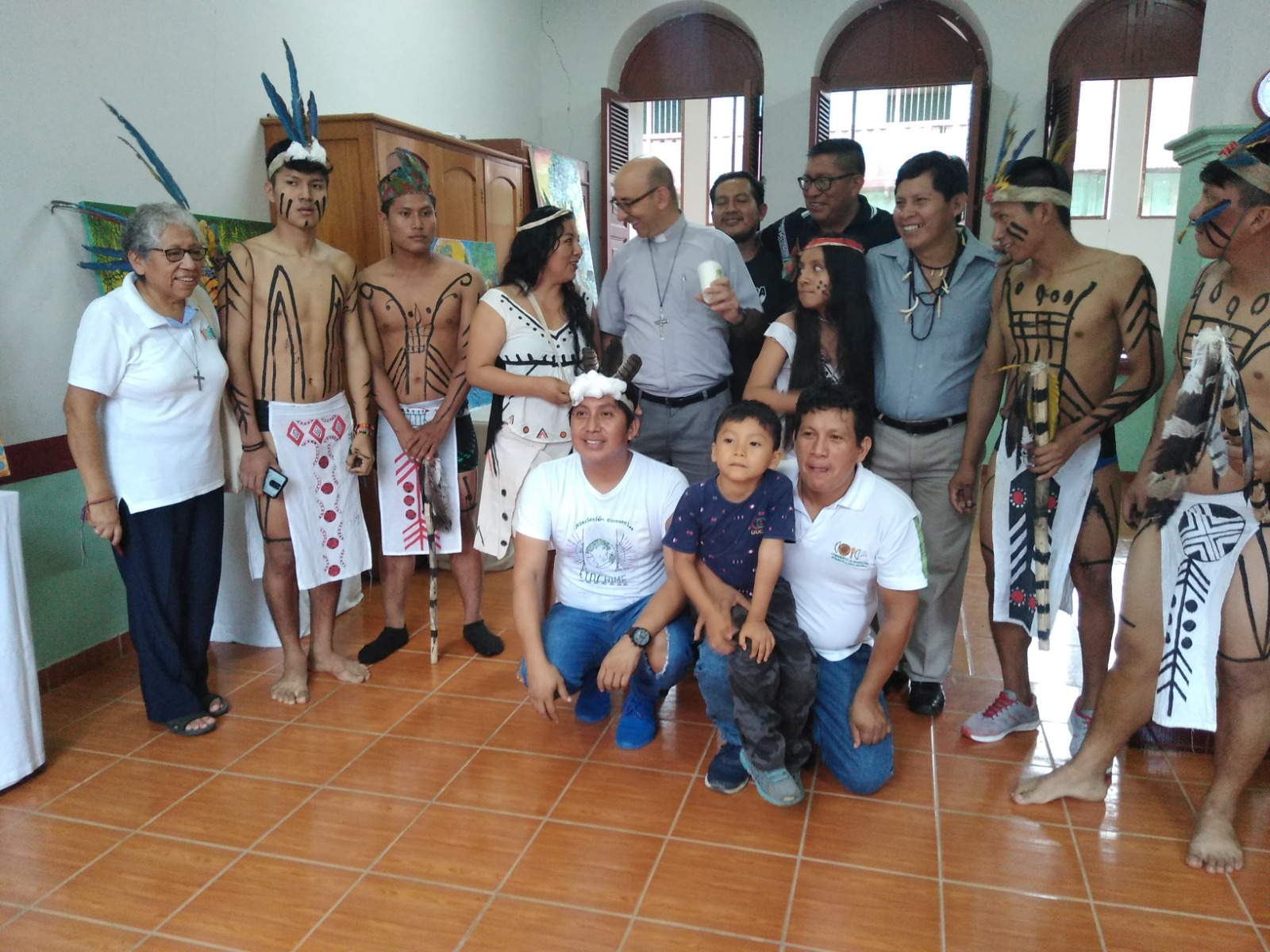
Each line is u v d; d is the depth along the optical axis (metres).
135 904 1.81
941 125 9.16
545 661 2.23
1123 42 5.40
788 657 2.08
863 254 2.39
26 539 2.72
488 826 2.07
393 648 3.05
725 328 2.79
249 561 2.84
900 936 1.71
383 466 2.95
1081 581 2.35
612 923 1.75
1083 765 2.13
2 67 2.53
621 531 2.32
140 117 2.96
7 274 2.59
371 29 4.24
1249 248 1.73
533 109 6.18
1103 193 8.36
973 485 2.45
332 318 2.63
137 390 2.33
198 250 2.32
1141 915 1.77
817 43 5.75
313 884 1.87
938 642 2.57
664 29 6.18
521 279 2.69
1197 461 1.87
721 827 2.06
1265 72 2.58
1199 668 1.90
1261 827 2.05
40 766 2.30
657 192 2.64
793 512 2.04
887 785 2.23
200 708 2.55
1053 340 2.19
